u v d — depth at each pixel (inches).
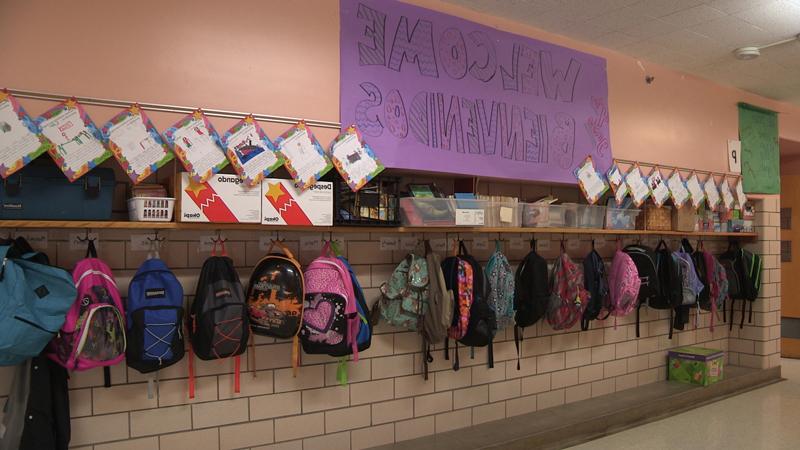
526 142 150.9
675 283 188.4
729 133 213.0
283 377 120.1
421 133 131.1
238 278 107.8
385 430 134.4
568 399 171.9
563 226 156.2
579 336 175.2
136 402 104.7
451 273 139.0
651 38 163.2
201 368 110.8
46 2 92.9
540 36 155.8
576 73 163.2
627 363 190.1
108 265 103.7
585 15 146.4
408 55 130.1
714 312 218.5
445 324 131.2
